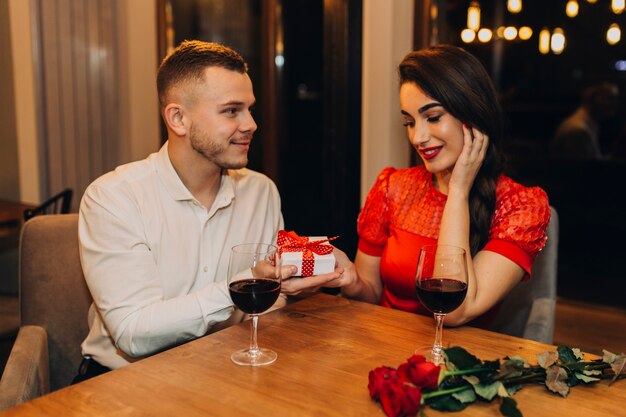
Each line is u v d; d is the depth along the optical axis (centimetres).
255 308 123
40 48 407
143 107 451
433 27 347
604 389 115
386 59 339
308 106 434
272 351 130
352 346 134
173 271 163
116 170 167
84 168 431
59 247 178
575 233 474
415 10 347
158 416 104
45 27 405
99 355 165
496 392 105
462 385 108
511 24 381
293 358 127
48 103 413
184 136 160
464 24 365
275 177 440
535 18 386
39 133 412
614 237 466
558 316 389
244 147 162
